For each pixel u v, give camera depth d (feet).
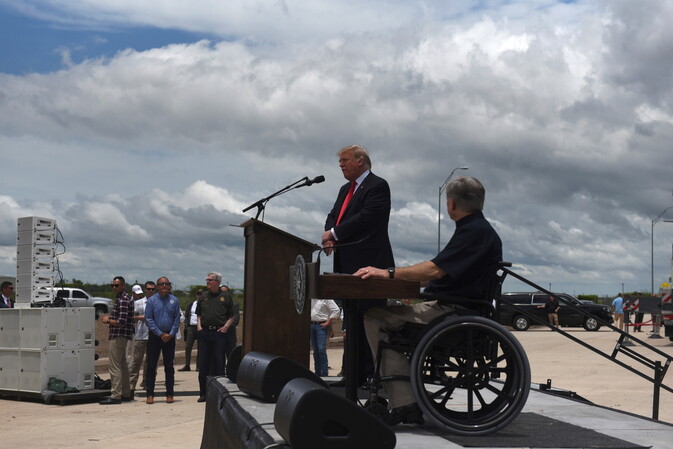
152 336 46.09
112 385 46.65
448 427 14.40
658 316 106.83
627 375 58.23
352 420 11.60
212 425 20.22
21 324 48.37
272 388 17.16
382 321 15.46
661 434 14.97
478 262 15.15
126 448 30.19
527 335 119.75
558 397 21.26
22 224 51.26
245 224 23.03
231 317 46.93
